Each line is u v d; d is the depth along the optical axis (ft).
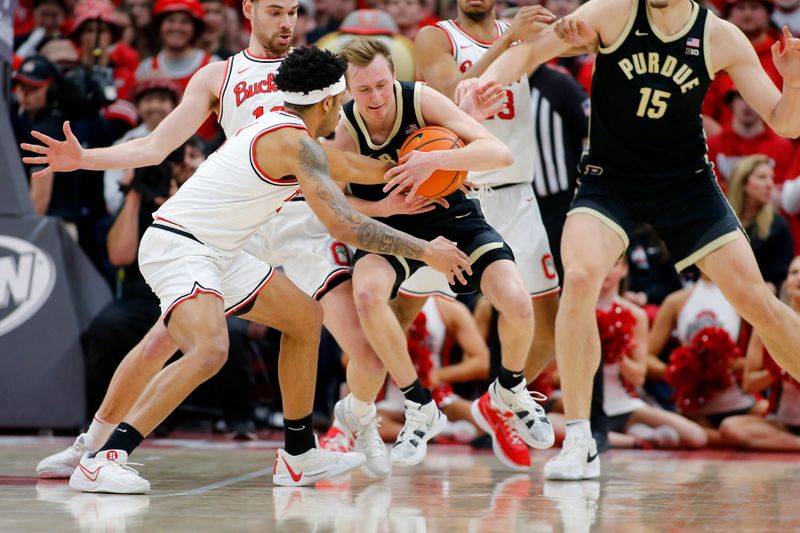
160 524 20.11
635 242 45.14
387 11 57.11
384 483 27.50
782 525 20.18
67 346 40.06
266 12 28.78
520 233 32.96
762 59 50.78
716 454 37.63
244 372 41.60
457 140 26.02
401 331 27.12
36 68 46.01
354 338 28.53
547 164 37.73
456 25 32.78
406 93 26.86
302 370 26.27
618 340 39.96
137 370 27.53
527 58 28.32
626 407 40.60
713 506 22.84
